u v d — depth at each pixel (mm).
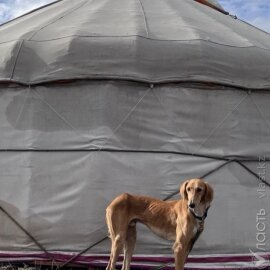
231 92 7371
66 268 7055
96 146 7156
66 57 7242
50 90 7316
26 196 7207
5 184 7273
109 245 7051
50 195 7184
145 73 7219
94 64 7219
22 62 7320
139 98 7234
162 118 7234
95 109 7219
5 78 7285
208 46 7359
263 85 7422
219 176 7203
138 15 8297
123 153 7141
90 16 8250
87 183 7113
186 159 7172
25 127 7309
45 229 7145
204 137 7258
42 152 7242
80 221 7090
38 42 7457
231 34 7980
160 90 7254
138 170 7121
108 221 6184
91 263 7004
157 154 7168
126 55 7223
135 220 6262
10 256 7152
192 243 5996
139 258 6992
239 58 7422
